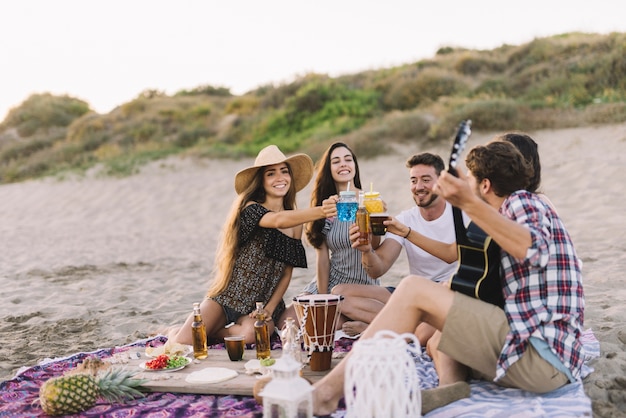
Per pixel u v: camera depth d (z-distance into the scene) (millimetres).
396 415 2549
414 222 4441
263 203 4531
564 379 2916
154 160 19734
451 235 4348
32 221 16188
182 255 10031
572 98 15367
